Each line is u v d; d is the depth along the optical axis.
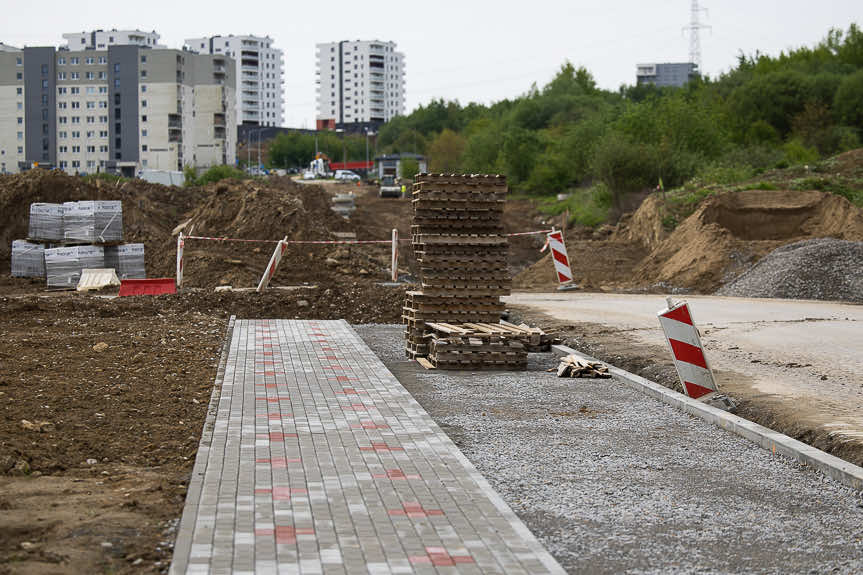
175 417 9.30
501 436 8.97
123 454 7.86
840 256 23.89
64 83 123.62
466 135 118.44
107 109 123.19
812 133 64.12
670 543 5.95
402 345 15.80
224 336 15.49
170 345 14.12
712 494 7.07
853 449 8.05
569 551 5.78
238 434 8.30
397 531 5.68
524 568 5.11
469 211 14.08
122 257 24.02
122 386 10.61
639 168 46.28
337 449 7.81
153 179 75.19
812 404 9.90
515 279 30.69
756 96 69.94
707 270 25.75
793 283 23.19
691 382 10.41
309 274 25.30
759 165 49.03
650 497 6.97
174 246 26.94
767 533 6.18
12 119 124.88
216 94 131.00
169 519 6.03
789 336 15.35
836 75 70.94
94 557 5.28
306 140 166.62
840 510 6.71
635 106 52.06
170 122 122.81
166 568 5.16
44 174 29.55
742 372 12.03
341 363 12.67
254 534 5.55
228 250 26.56
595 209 48.22
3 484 6.71
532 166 78.00
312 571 4.96
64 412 9.21
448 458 7.56
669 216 32.03
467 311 14.16
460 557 5.26
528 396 11.17
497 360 13.16
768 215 29.00
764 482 7.43
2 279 24.62
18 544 5.43
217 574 4.88
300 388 10.74
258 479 6.80
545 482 7.35
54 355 12.64
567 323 17.50
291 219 28.02
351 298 19.78
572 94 108.81
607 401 10.86
